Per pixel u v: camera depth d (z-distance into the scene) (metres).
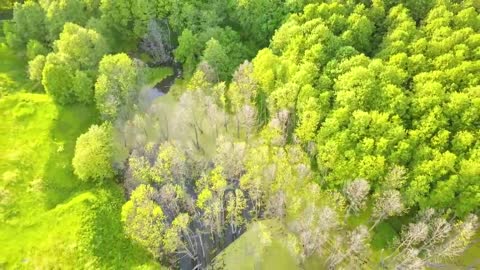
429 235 78.31
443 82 88.12
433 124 81.19
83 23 119.19
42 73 107.25
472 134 80.38
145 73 112.56
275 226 87.62
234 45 109.56
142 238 78.38
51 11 114.69
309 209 81.38
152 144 90.88
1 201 90.81
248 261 83.75
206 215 82.75
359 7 103.88
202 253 85.62
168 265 84.31
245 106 92.19
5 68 118.19
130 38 123.38
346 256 80.44
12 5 140.50
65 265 82.12
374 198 84.12
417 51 94.31
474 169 75.31
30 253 83.69
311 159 89.62
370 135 82.81
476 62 87.94
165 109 107.94
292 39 99.44
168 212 85.88
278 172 84.06
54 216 88.62
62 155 98.75
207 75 101.94
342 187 83.88
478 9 103.75
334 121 84.12
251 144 95.12
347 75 88.56
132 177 89.00
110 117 100.62
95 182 95.00
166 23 117.19
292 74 92.75
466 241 76.00
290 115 92.81
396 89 84.88
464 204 77.00
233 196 90.31
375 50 102.19
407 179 80.25
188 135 101.38
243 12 111.75
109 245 84.94
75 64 107.19
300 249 81.62
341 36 99.06
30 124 103.88
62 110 106.25
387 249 82.00
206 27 112.62
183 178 90.06
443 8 99.75
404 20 99.88
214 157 91.88
